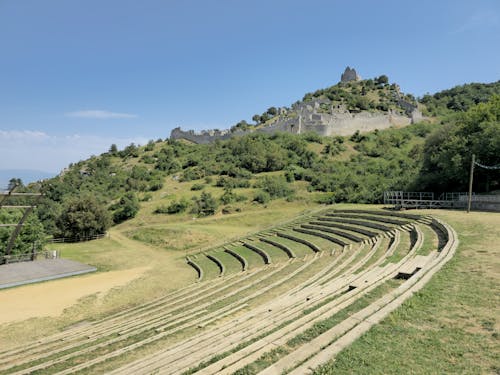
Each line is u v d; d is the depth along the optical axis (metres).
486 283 10.95
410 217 29.62
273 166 83.50
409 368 6.33
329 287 13.34
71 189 85.00
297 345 7.78
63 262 35.34
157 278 29.23
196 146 116.06
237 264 30.70
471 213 27.39
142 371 8.36
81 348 13.70
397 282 12.41
